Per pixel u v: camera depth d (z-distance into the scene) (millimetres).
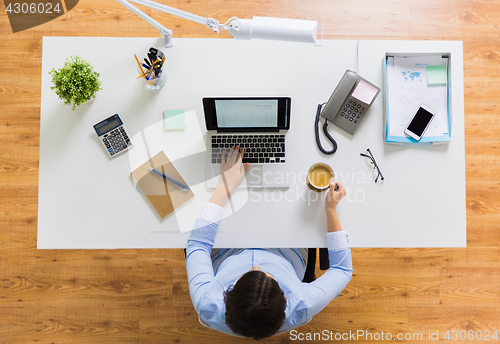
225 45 1303
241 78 1305
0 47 1948
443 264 1907
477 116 1958
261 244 1248
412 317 1890
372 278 1904
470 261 1908
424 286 1898
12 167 1920
